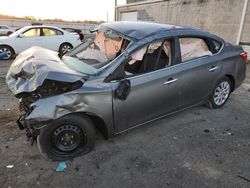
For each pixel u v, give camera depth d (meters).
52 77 2.79
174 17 15.09
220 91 4.73
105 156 3.25
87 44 4.08
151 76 3.44
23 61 3.33
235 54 4.71
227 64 4.55
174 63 3.72
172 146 3.54
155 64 3.54
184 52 3.88
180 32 3.83
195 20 13.64
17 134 3.70
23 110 3.45
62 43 11.00
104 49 3.67
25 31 10.31
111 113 3.19
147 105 3.51
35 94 2.90
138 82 3.31
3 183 2.72
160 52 3.58
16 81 3.11
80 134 3.17
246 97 5.68
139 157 3.26
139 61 3.38
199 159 3.26
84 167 3.03
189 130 4.00
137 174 2.94
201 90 4.26
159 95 3.59
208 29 12.94
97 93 3.00
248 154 3.40
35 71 2.91
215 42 4.41
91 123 3.20
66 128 3.04
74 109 2.90
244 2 10.78
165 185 2.78
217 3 12.15
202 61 4.09
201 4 13.09
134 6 18.64
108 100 3.10
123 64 3.21
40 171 2.93
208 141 3.70
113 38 3.61
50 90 2.93
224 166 3.13
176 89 3.79
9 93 5.45
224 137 3.83
